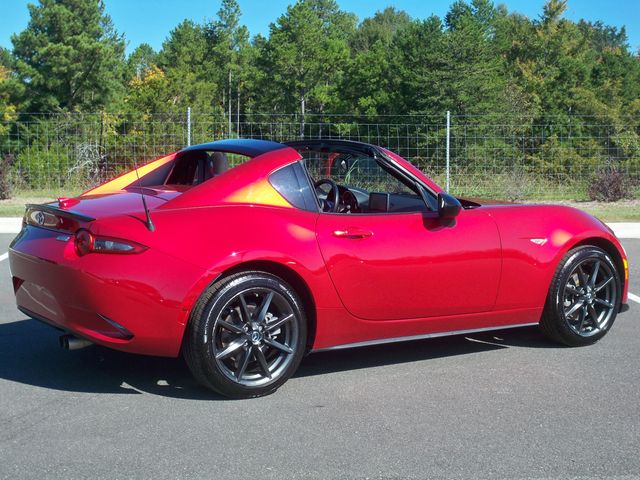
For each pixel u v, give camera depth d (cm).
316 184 505
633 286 726
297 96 6119
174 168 494
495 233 461
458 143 1794
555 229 486
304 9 6156
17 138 1853
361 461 318
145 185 484
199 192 397
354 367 458
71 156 1752
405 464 315
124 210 390
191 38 7862
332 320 416
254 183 407
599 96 4675
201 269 371
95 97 4134
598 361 475
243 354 390
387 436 346
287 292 396
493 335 541
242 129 6025
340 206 489
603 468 313
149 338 370
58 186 1705
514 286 471
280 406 386
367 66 5066
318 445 335
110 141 1755
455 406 388
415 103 4047
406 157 1877
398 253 426
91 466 309
